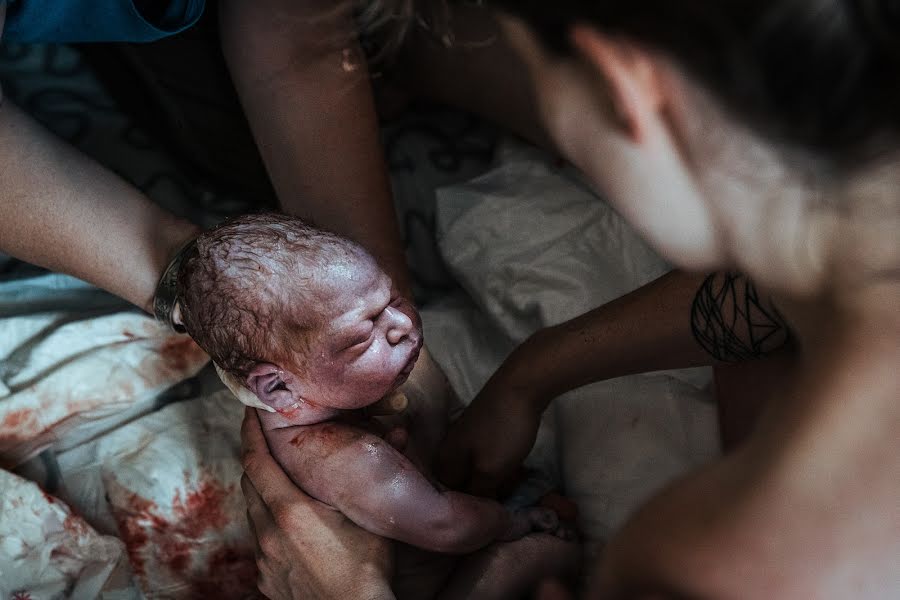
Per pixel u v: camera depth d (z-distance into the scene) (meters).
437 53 1.76
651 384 1.46
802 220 0.58
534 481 1.45
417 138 1.94
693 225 0.63
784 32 0.48
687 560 0.61
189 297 1.29
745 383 1.23
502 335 1.65
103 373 1.54
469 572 1.28
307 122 1.48
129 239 1.45
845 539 0.58
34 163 1.43
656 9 0.51
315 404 1.31
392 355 1.29
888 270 0.57
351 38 1.46
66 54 1.98
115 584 1.43
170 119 1.81
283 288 1.24
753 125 0.52
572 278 1.63
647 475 1.41
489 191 1.78
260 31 1.46
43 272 1.74
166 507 1.49
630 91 0.56
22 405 1.50
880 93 0.49
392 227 1.51
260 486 1.27
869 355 0.59
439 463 1.40
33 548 1.39
